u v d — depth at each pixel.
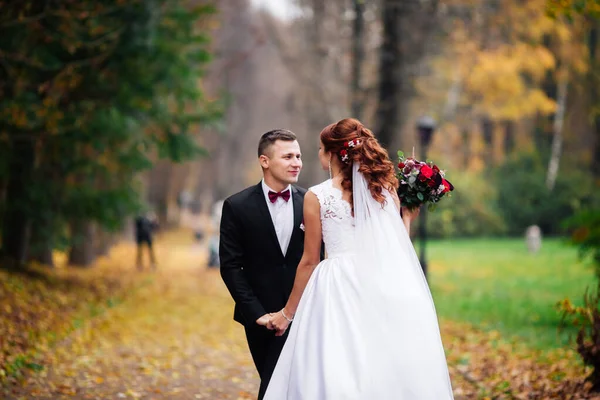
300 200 5.55
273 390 4.89
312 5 29.31
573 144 40.41
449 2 23.41
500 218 43.66
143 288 19.00
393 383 4.54
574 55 26.27
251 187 5.57
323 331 4.71
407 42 21.39
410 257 4.91
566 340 10.91
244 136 67.88
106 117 13.63
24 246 16.06
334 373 4.58
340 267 4.85
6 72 11.90
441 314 14.92
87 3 11.53
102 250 28.48
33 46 12.12
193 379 8.77
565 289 18.19
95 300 15.08
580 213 13.13
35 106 11.86
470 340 11.66
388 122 20.94
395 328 4.65
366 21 24.28
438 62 31.91
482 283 20.55
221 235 5.44
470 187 43.28
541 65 29.58
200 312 15.50
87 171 15.45
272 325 5.11
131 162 16.14
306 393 4.63
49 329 10.62
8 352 8.55
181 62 15.44
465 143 43.19
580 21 24.53
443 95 33.56
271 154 5.42
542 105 33.72
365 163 4.86
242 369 9.54
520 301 16.22
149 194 43.88
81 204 15.85
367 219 4.84
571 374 8.25
